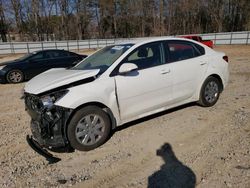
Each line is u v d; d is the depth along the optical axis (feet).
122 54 13.93
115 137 14.11
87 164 11.61
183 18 185.57
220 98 20.34
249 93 21.66
